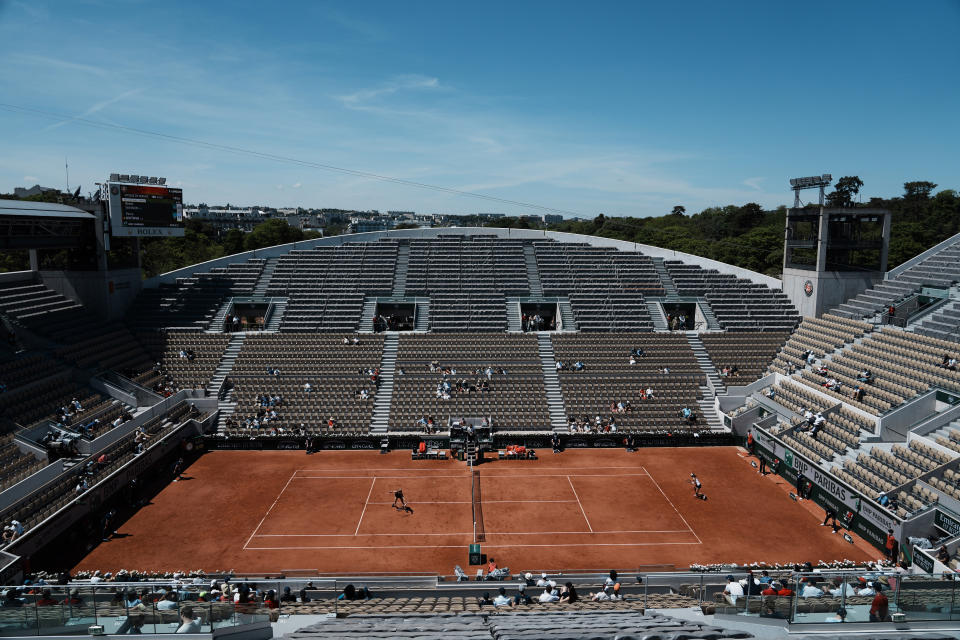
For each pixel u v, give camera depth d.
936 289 54.50
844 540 34.78
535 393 55.41
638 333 64.44
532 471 45.22
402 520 36.78
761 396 51.75
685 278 74.38
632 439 50.25
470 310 68.50
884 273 62.75
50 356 49.47
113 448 41.34
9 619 18.27
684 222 172.12
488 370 57.66
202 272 73.25
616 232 154.00
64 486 35.12
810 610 18.50
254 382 55.84
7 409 40.59
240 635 19.11
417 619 21.88
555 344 62.41
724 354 60.97
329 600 26.58
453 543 33.97
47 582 27.73
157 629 18.58
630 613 22.22
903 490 34.34
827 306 63.59
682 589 27.16
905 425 41.75
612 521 36.78
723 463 47.25
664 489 41.88
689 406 54.69
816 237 64.62
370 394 54.62
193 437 48.22
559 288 73.12
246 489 41.47
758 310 67.06
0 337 48.53
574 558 32.34
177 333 61.53
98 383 48.62
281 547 33.34
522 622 19.84
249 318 69.62
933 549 29.89
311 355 59.66
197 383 55.28
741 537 34.91
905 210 133.62
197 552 32.72
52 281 60.12
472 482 42.72
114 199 58.69
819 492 39.19
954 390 40.84
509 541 34.22
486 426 50.88
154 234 62.03
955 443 36.53
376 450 49.69
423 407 53.22
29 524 30.80
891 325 55.06
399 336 63.19
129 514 37.50
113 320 61.72
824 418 45.06
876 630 18.20
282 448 49.69
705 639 15.30
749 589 23.03
